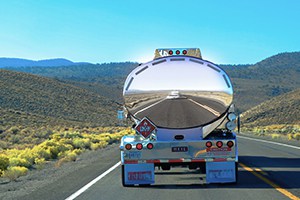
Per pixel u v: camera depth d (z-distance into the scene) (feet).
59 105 342.64
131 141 43.80
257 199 35.78
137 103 45.03
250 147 95.25
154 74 44.57
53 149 92.07
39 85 377.91
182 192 39.88
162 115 44.75
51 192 41.91
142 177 42.96
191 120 44.50
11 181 55.47
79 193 40.47
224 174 42.14
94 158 80.79
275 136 143.64
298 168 55.88
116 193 39.96
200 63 44.16
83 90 428.56
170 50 45.88
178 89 44.24
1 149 118.93
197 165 44.60
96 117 346.95
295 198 36.04
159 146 42.37
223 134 45.27
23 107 304.71
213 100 44.04
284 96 385.70
